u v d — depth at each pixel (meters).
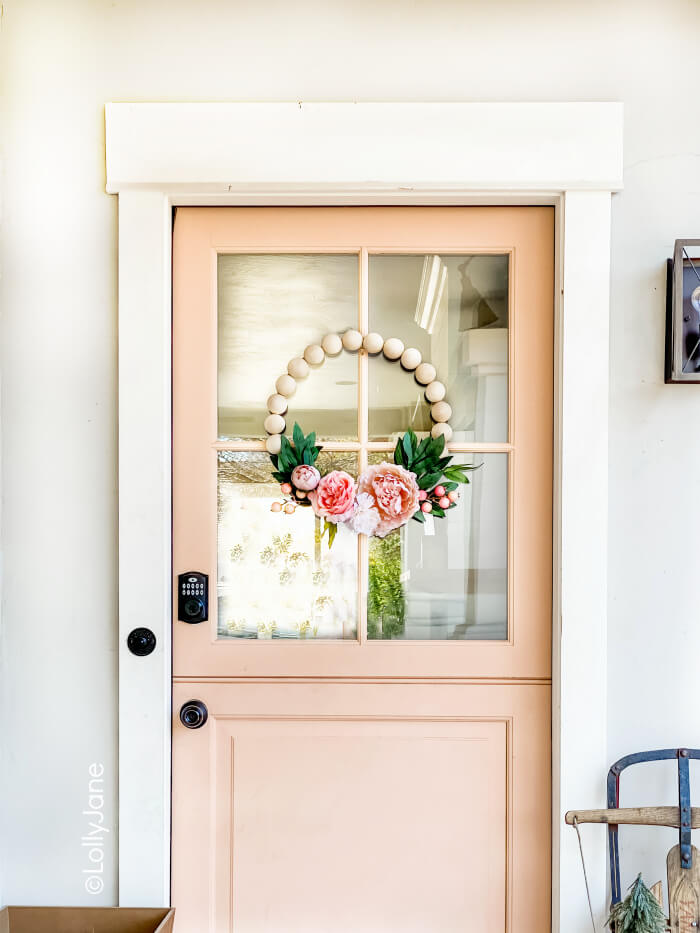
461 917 1.42
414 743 1.42
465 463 1.44
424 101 1.37
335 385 1.44
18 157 1.39
